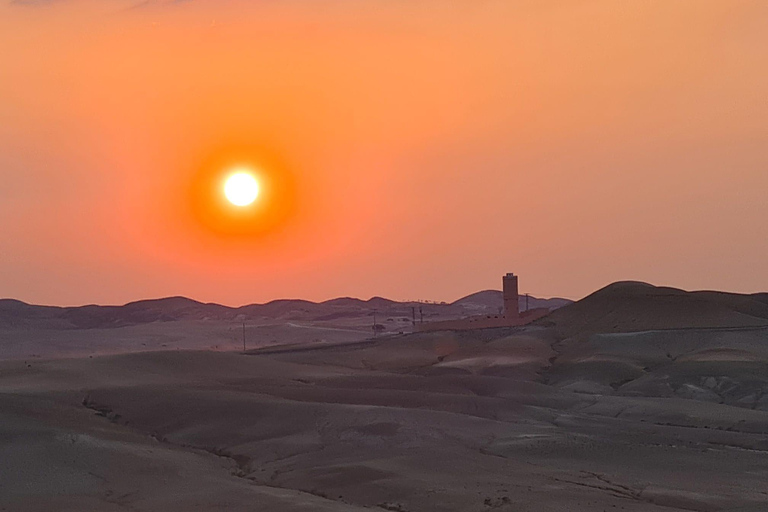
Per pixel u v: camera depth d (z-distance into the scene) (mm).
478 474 94750
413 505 82625
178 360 194375
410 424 121562
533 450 109312
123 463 103438
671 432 130500
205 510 83062
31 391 150625
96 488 94562
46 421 123750
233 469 108188
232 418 129500
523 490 86812
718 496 88125
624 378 191125
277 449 114312
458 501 82500
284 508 81625
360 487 90688
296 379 186125
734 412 147000
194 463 107500
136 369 185000
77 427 122750
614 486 91125
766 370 179250
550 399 161875
